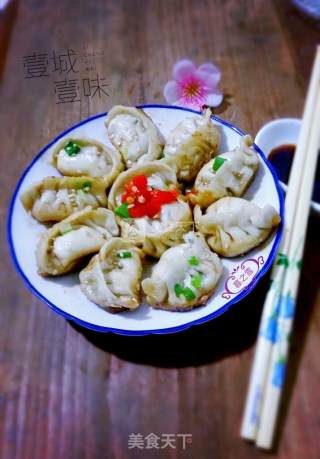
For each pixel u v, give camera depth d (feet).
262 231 1.36
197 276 1.36
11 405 1.29
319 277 1.22
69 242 1.47
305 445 1.04
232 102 1.67
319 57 1.48
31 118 1.75
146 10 1.97
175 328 1.28
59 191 1.59
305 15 1.81
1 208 1.62
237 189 1.49
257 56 1.75
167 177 1.59
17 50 1.90
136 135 1.66
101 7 1.99
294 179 1.35
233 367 1.19
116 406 1.23
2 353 1.38
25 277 1.45
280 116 1.61
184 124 1.61
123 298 1.37
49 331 1.39
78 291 1.43
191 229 1.51
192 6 1.94
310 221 1.34
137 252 1.47
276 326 1.13
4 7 2.06
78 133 1.67
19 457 1.22
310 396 1.06
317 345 1.11
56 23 1.97
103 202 1.62
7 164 1.69
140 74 1.79
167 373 1.24
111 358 1.31
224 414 1.13
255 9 1.89
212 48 1.81
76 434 1.22
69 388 1.29
